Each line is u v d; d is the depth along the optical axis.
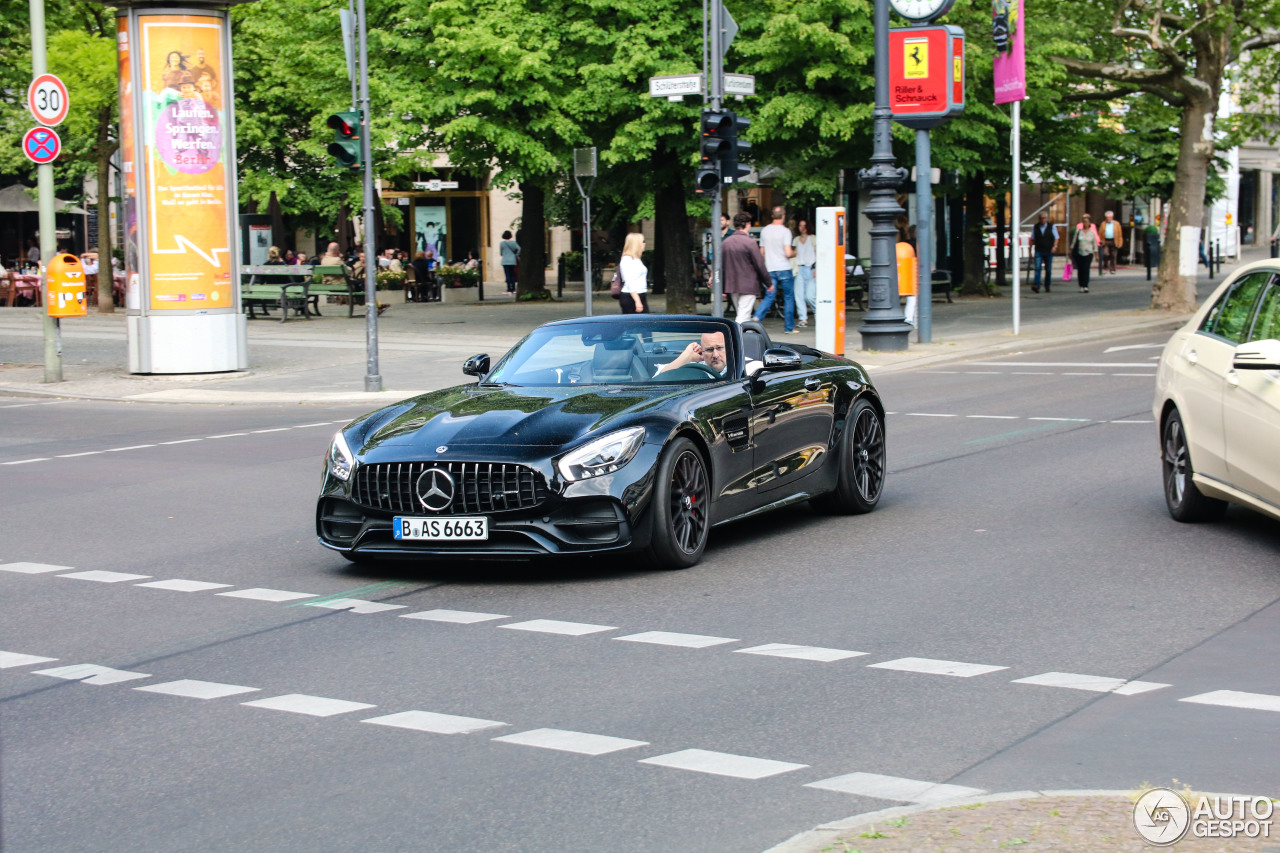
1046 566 8.31
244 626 7.32
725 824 4.42
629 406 8.43
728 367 9.28
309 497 11.54
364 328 30.30
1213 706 5.56
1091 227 38.72
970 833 4.04
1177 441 9.55
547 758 5.11
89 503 11.46
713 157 20.38
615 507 7.97
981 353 23.11
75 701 6.01
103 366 23.09
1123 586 7.75
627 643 6.76
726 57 26.95
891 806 4.53
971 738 5.23
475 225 56.03
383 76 28.00
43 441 15.47
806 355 10.63
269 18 32.28
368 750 5.26
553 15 27.30
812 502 10.40
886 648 6.57
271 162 41.16
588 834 4.36
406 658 6.59
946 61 23.53
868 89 26.52
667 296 30.27
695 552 8.53
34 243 50.62
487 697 5.91
